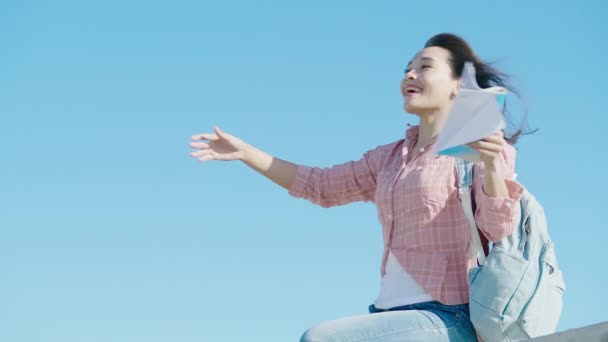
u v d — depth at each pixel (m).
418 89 4.13
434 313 3.63
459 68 4.18
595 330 2.96
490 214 3.53
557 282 3.61
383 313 3.61
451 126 3.48
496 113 3.41
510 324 3.51
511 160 3.78
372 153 4.38
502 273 3.55
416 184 3.85
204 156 4.36
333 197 4.43
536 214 3.71
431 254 3.77
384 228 3.97
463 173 3.80
